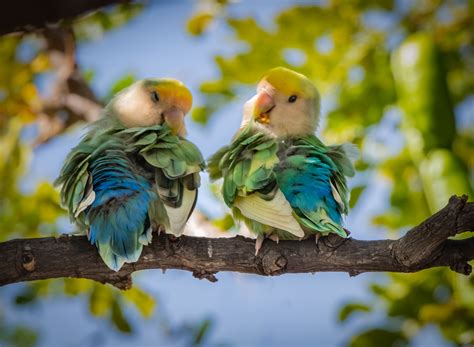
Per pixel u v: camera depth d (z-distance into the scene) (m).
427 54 12.66
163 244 8.58
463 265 8.06
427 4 13.73
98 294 12.58
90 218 8.34
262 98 10.80
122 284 8.68
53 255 8.42
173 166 8.54
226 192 9.09
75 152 8.82
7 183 13.62
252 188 8.83
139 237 8.22
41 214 12.66
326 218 8.67
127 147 8.77
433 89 12.49
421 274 13.05
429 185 12.12
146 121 10.55
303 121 10.80
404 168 13.14
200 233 10.82
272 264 8.52
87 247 8.48
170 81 10.75
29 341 14.12
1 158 13.82
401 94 12.66
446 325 12.52
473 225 7.75
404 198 13.34
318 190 8.95
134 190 8.38
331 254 8.46
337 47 13.52
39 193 12.74
